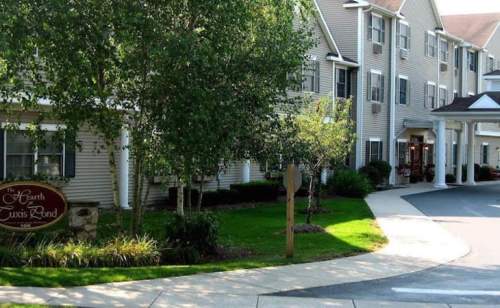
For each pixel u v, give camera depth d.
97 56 10.59
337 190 26.44
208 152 10.88
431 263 11.35
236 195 22.39
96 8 10.25
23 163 17.30
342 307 7.93
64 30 10.04
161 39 10.29
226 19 10.74
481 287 9.34
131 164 20.06
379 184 32.81
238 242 13.95
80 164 18.81
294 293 8.65
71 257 10.20
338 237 14.47
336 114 18.14
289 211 11.57
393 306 8.04
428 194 29.16
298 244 13.46
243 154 12.70
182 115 10.41
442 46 41.81
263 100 11.55
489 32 48.25
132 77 10.88
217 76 10.81
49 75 11.05
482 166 44.25
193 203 20.67
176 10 10.75
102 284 8.82
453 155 43.31
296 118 16.19
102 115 11.35
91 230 12.03
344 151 17.34
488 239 14.72
